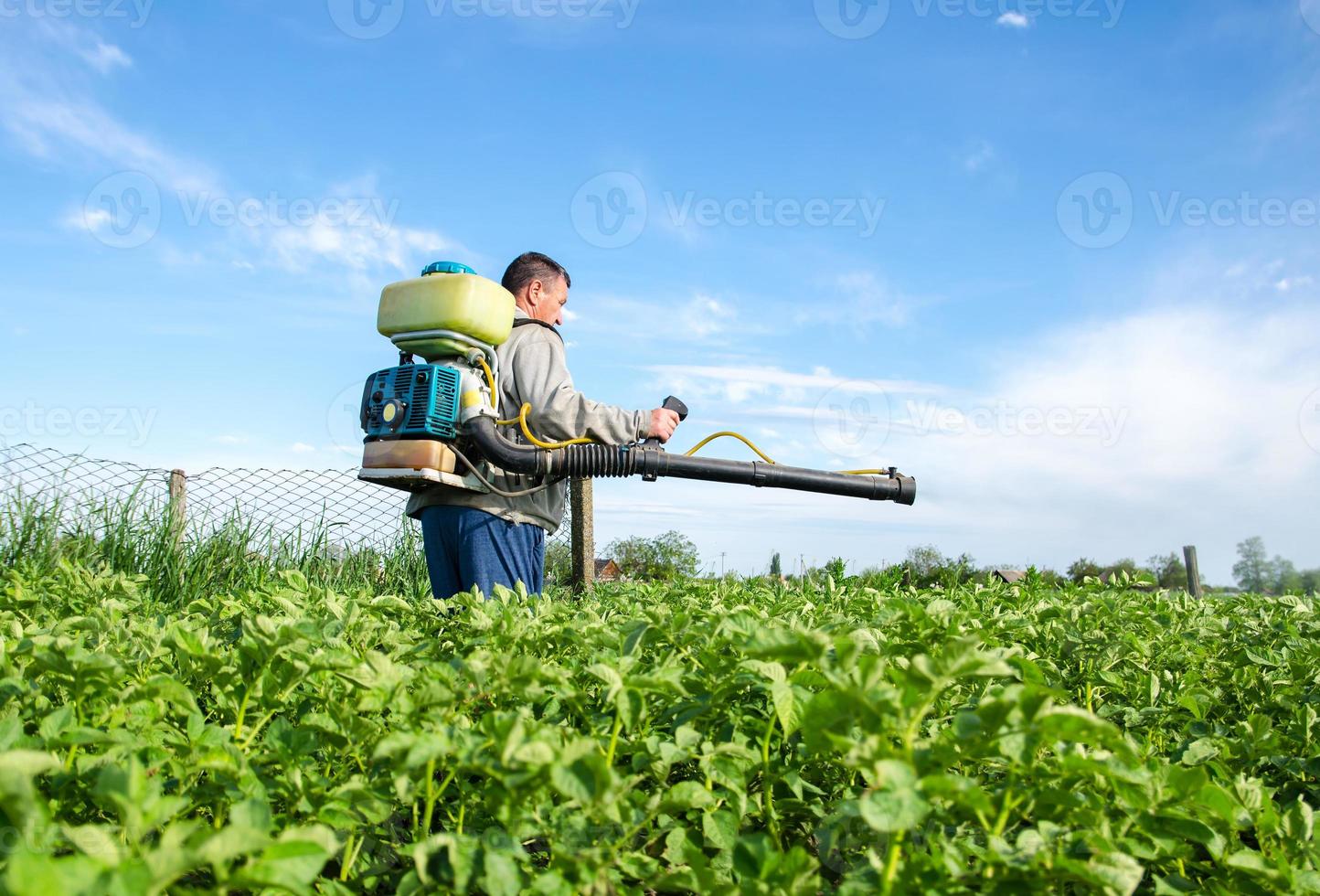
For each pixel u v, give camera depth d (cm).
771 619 271
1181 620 333
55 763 106
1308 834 147
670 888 136
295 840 105
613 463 370
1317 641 296
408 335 370
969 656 128
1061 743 150
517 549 390
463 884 122
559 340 409
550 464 366
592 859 131
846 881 130
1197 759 178
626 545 1373
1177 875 152
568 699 164
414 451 354
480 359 373
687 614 206
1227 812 142
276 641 169
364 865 165
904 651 200
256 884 112
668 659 202
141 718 168
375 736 163
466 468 377
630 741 161
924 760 125
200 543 674
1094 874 117
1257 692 267
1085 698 243
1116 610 333
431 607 283
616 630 230
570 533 801
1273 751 200
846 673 135
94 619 224
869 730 127
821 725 134
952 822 147
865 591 379
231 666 185
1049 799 139
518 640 219
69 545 629
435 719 159
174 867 92
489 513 381
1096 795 151
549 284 425
